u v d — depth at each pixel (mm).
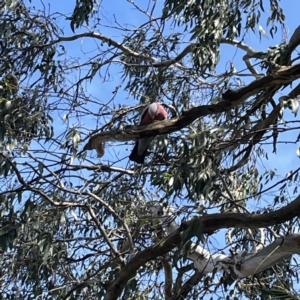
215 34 5840
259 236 6434
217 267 5594
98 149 5246
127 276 5141
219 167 5457
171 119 4863
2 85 5926
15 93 5930
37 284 5902
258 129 5316
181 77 6691
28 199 5180
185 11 6270
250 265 5289
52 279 6012
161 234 6289
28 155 5402
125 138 4938
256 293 6105
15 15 6926
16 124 5609
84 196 5867
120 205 6355
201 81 6516
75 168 5734
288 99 4680
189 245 4480
